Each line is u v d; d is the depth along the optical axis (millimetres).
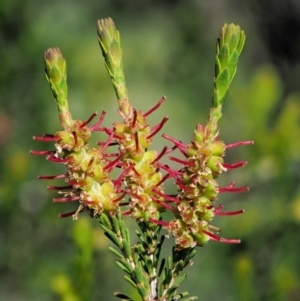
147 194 2314
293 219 5504
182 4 11055
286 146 5680
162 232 5816
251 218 5562
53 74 2320
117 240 2334
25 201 6043
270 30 12008
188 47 9281
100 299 5082
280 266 5121
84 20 9805
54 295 5727
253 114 5887
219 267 5691
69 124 2285
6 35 6418
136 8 11406
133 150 2293
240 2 12070
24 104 6438
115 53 2430
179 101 9062
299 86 11508
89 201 2264
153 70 9609
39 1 7633
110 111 8656
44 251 6027
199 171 2215
